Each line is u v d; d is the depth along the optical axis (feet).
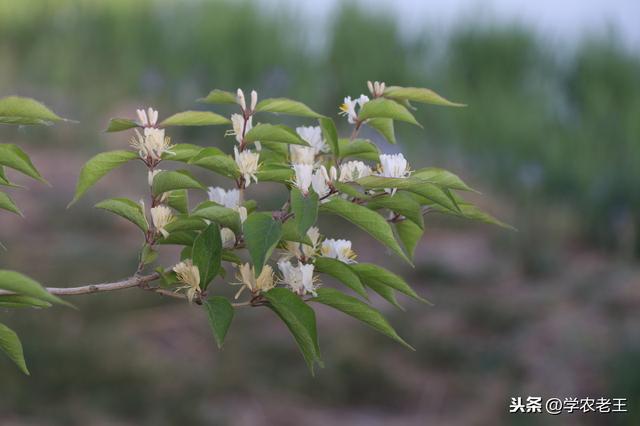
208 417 19.77
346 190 5.71
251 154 5.94
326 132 6.09
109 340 21.97
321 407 21.74
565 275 30.73
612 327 25.17
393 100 6.45
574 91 50.52
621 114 45.68
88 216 30.99
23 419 18.78
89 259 26.71
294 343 23.88
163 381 20.86
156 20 49.42
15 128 39.55
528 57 51.19
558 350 24.32
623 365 22.12
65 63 45.83
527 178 37.91
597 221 35.37
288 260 6.25
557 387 22.59
